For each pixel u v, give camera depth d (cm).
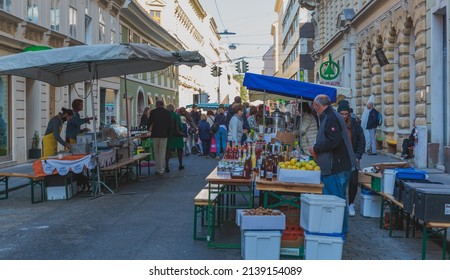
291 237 640
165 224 845
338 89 1539
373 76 2336
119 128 1410
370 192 908
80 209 977
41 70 1247
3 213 941
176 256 660
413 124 1731
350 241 748
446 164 1399
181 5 5519
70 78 1370
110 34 2995
